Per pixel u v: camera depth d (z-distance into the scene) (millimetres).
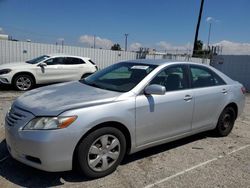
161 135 4059
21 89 10469
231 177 3697
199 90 4594
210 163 4121
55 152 3004
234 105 5438
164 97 3994
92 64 12680
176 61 4578
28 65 10688
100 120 3242
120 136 3516
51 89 4020
